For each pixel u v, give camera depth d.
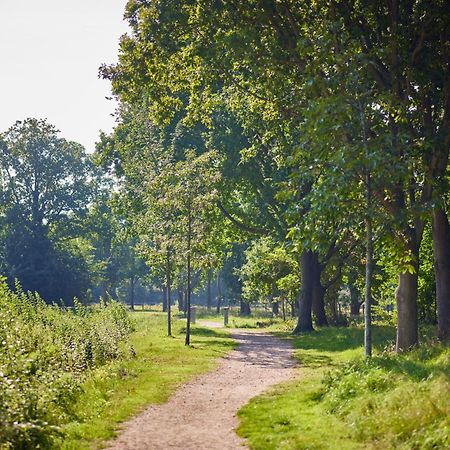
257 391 15.73
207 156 29.38
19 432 9.59
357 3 19.55
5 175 77.44
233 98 25.97
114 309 35.12
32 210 77.12
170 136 39.62
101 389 15.16
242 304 73.81
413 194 18.45
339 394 13.02
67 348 18.59
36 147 77.88
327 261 39.12
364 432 10.35
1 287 23.45
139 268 90.31
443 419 9.55
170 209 30.19
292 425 11.66
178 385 16.42
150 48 22.28
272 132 25.38
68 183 79.88
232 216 38.56
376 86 18.89
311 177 16.58
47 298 70.75
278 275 43.72
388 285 38.62
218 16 20.86
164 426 11.94
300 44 17.44
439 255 20.83
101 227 80.31
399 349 19.14
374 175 15.20
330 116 15.36
